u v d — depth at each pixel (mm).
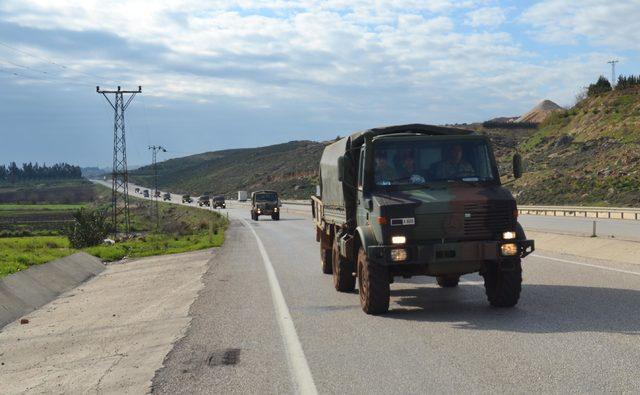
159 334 9234
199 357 7586
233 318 10188
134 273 20156
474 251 9430
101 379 6855
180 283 16078
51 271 17828
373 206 9984
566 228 27875
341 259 12641
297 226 45469
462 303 10992
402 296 12273
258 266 18844
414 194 10016
